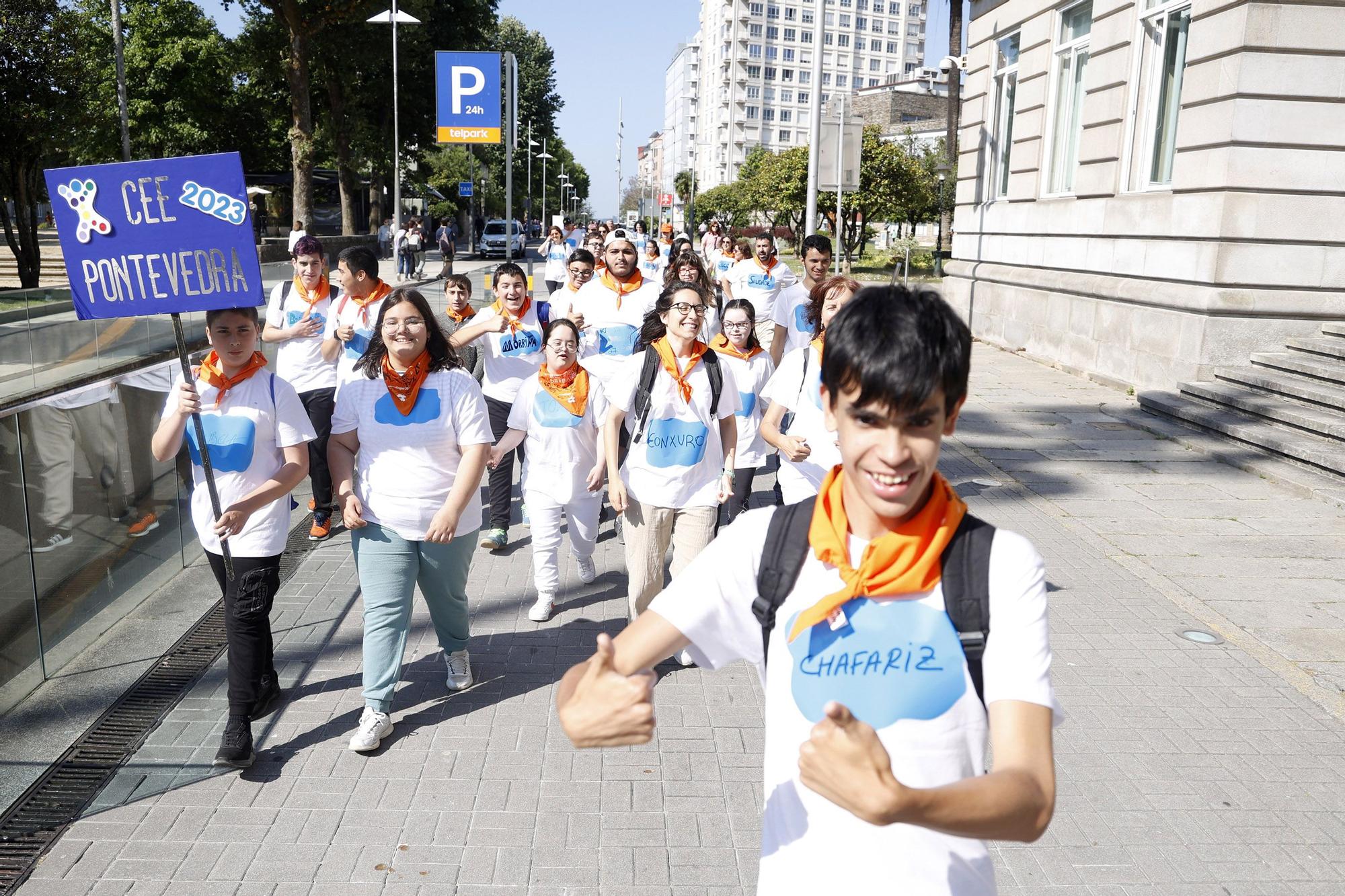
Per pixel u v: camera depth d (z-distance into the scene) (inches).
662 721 176.7
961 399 57.1
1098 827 144.3
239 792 151.7
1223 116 417.4
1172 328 447.5
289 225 2134.6
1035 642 58.7
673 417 187.0
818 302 188.9
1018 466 352.2
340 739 168.1
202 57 1964.8
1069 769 159.9
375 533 164.2
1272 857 138.0
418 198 2933.1
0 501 177.3
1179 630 215.8
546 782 155.2
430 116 1825.8
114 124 1093.1
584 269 349.1
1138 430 410.3
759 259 429.4
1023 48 625.0
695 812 147.4
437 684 190.4
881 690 60.4
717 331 384.5
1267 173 413.4
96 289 141.2
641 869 133.3
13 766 158.9
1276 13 401.7
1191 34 439.2
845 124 580.7
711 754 164.6
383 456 163.5
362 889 128.3
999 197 682.8
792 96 5659.5
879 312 56.4
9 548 179.6
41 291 334.0
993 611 59.4
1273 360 409.7
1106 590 238.7
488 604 231.8
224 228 140.8
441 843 138.8
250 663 157.2
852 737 48.1
